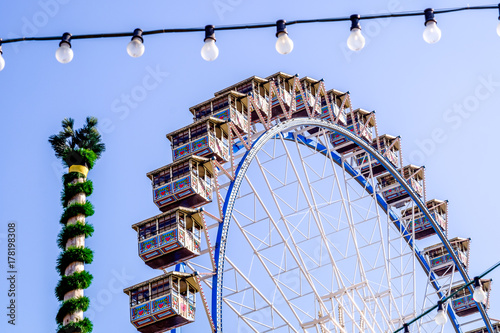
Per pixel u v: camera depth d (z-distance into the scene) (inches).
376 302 2196.1
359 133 2635.3
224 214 1884.8
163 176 1953.7
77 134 1872.5
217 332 1729.8
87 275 1569.9
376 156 2554.1
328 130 2433.6
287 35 749.9
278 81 2265.0
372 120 2719.0
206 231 1801.2
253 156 2026.3
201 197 1921.8
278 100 2185.0
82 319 1515.7
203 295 1738.4
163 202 1937.7
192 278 1764.3
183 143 2062.0
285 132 2218.3
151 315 1726.1
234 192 1934.1
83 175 1749.5
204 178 1967.3
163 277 1742.1
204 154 2027.6
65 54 727.1
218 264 1812.3
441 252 2839.6
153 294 1743.4
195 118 2170.3
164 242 1812.3
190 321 1764.3
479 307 2758.4
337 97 2556.6
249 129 2057.1
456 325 2783.0
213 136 2063.2
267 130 2112.5
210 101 2151.8
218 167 2003.0
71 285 1540.4
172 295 1721.2
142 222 1855.3
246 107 2210.9
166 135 2085.4
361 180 2689.5
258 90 2242.9
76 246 1608.0
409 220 2851.9
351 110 2507.4
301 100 2320.4
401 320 2346.2
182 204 1930.4
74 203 1680.6
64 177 1733.5
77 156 1759.4
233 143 2142.0
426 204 2874.0
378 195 2837.1
